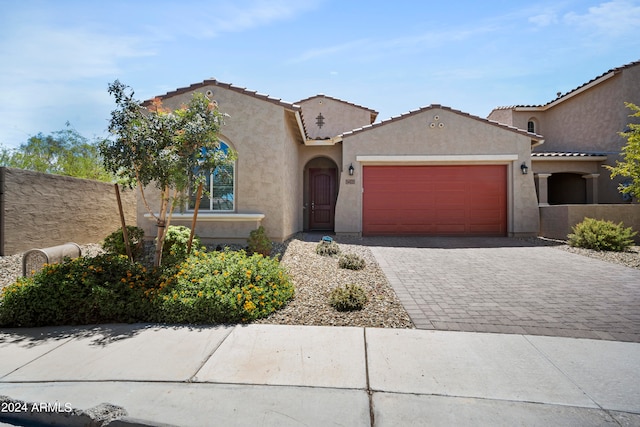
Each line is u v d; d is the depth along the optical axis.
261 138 10.47
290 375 3.44
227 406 2.95
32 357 3.87
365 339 4.28
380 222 13.52
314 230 15.48
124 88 5.69
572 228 11.48
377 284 6.75
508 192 13.29
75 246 8.20
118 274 5.82
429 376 3.39
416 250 10.65
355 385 3.25
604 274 7.63
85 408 2.95
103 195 11.81
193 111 6.12
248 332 4.54
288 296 5.80
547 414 2.80
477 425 2.68
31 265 7.20
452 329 4.57
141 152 5.53
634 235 11.66
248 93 10.40
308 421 2.75
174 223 10.30
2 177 8.27
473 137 13.14
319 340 4.26
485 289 6.43
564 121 18.72
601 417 2.77
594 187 15.91
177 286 5.42
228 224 10.29
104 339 4.37
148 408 2.93
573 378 3.34
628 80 15.17
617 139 15.52
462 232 13.42
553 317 4.99
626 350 3.93
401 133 13.28
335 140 13.74
